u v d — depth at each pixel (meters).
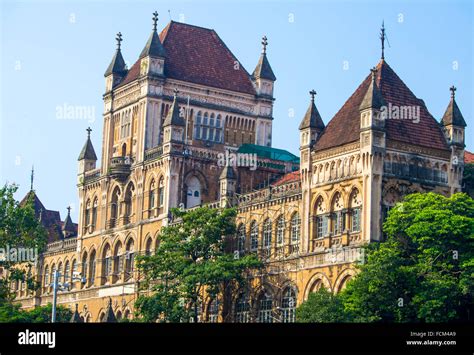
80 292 142.75
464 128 101.94
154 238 127.12
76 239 148.00
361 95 103.00
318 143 104.25
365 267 88.25
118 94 137.88
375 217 96.06
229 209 111.12
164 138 126.88
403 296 87.25
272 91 137.25
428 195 92.12
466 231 89.19
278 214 109.25
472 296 88.25
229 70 136.62
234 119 134.88
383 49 104.31
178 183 125.50
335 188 100.69
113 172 133.62
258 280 109.31
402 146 98.38
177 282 111.69
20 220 121.50
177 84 132.25
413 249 92.94
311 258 102.44
